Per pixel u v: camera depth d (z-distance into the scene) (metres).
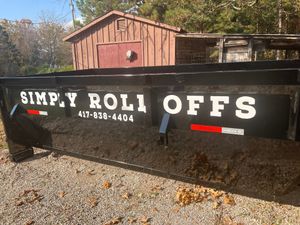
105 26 11.38
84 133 2.54
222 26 14.22
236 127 1.70
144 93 2.01
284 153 1.63
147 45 10.51
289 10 13.85
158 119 2.00
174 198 2.38
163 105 1.95
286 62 2.78
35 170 3.12
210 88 1.74
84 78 2.28
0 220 2.21
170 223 2.04
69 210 2.29
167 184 2.62
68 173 3.00
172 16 13.45
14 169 3.17
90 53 12.05
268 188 1.76
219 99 1.72
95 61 11.98
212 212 2.14
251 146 1.73
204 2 12.00
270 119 1.57
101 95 2.23
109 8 25.48
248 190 1.84
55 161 3.36
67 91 2.42
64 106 2.48
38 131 2.88
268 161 1.70
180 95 1.86
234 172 1.86
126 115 2.14
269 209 2.12
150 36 10.36
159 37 10.16
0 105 3.06
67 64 42.78
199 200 2.32
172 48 9.94
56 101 2.53
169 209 2.22
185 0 12.20
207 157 1.93
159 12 17.81
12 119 2.85
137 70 3.95
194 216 2.11
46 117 2.73
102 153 2.51
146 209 2.24
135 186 2.63
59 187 2.69
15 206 2.39
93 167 3.12
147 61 10.66
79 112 2.40
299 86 1.45
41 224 2.12
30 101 2.74
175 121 1.93
